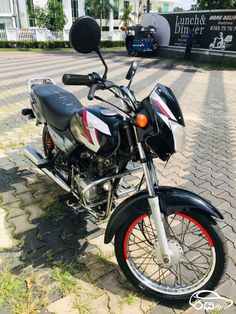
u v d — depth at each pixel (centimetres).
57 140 282
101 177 241
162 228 204
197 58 1767
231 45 1573
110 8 3297
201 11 1662
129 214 211
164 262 212
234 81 1149
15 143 474
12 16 3014
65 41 2464
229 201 352
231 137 563
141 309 216
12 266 245
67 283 232
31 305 212
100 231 291
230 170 430
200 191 370
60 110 278
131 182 378
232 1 1742
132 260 231
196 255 264
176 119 198
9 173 385
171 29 1859
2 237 276
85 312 211
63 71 1203
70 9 3319
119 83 1004
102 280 238
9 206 320
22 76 1053
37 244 270
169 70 1361
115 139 219
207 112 719
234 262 261
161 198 206
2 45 2284
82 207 266
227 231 300
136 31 1853
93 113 227
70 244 272
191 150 495
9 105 677
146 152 209
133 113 208
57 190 352
